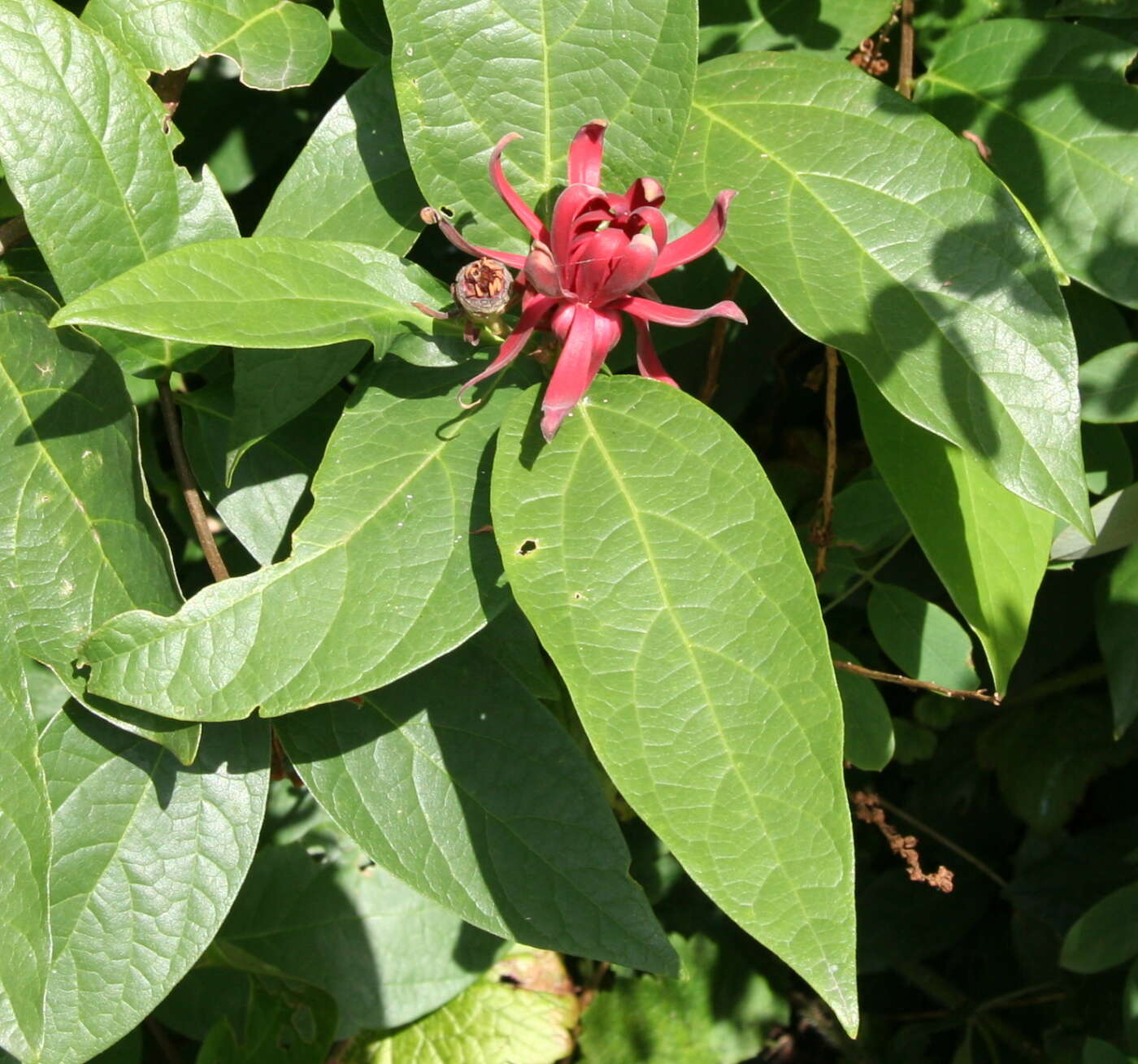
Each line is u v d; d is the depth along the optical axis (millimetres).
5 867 340
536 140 375
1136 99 417
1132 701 425
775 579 336
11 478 358
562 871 387
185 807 382
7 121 358
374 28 417
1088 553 429
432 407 367
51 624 356
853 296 364
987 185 372
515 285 352
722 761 326
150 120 370
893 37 455
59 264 364
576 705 328
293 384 374
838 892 320
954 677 453
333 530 353
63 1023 370
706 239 344
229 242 348
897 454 401
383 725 393
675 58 370
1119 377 411
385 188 393
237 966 502
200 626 344
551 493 345
